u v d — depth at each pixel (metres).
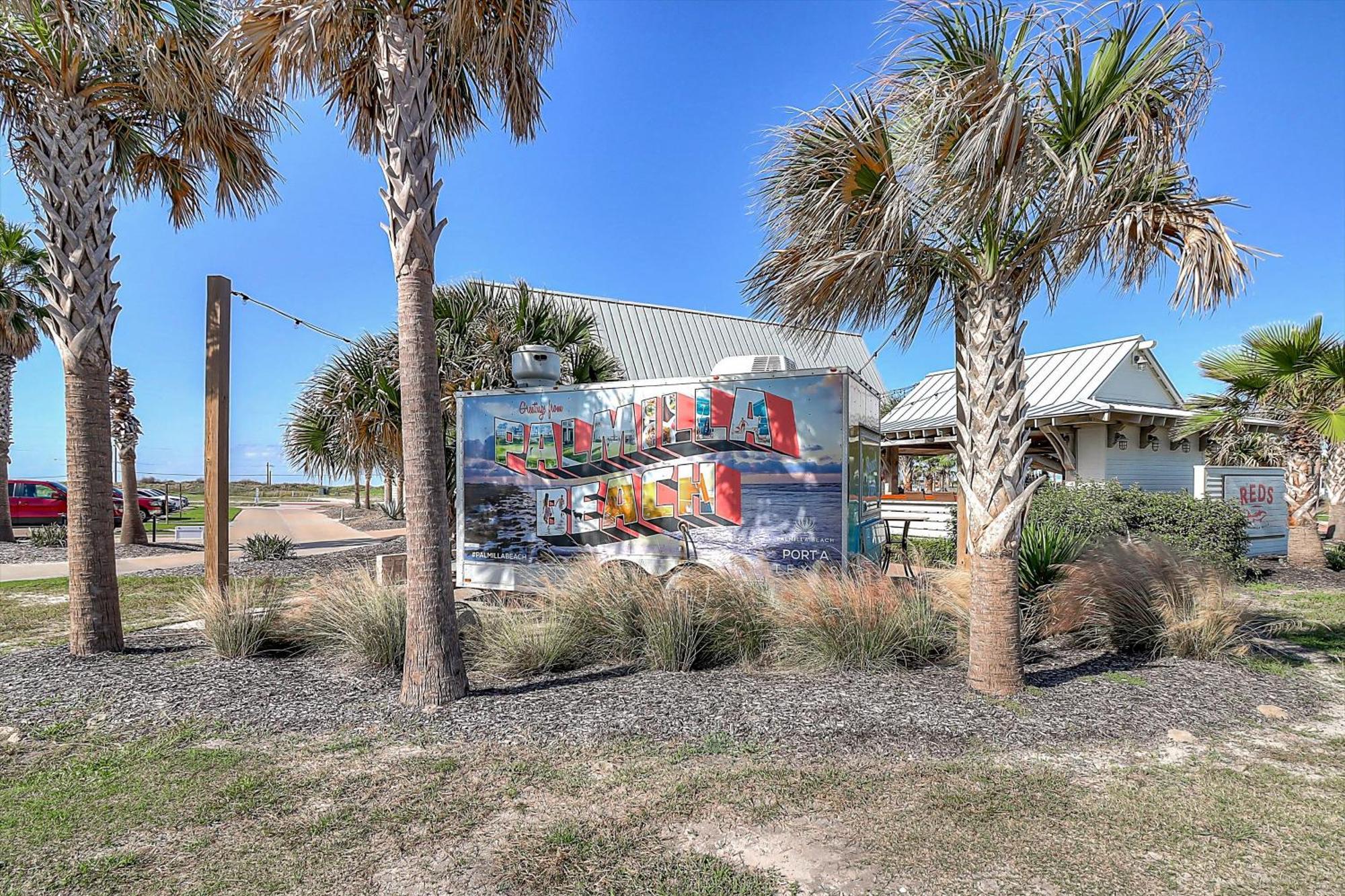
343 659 5.87
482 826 3.17
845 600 5.71
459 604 6.77
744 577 6.36
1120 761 3.89
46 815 3.28
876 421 8.81
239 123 7.02
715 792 3.48
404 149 4.88
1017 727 4.29
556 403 8.20
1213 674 5.44
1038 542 7.12
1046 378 15.39
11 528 19.00
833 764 3.81
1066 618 6.43
